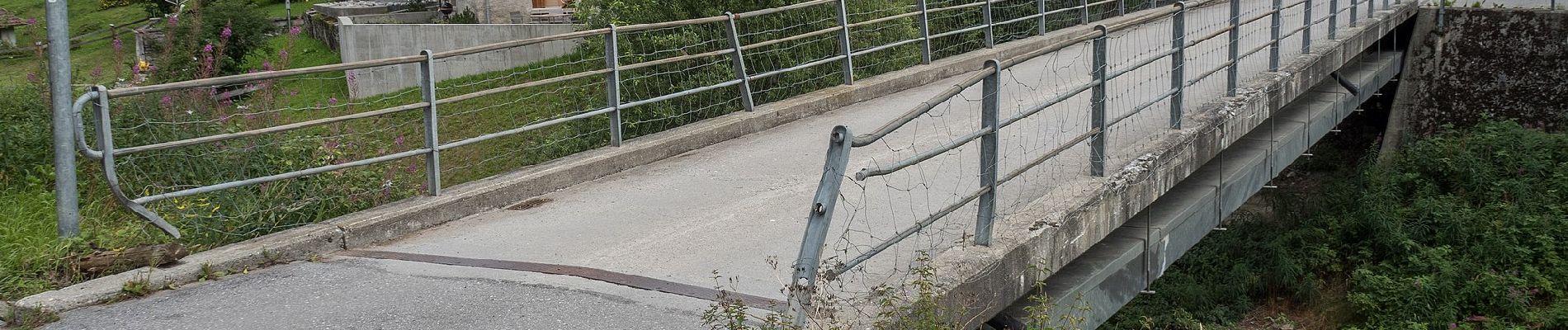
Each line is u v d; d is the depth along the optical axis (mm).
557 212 6703
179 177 7000
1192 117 8102
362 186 7281
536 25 18938
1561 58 15078
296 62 23094
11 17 27297
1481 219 12867
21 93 8359
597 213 6641
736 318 4215
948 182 6934
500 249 5883
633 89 10789
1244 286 12422
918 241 5566
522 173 7230
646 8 11078
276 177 5984
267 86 9141
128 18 33844
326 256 5809
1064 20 15398
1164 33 13750
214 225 6352
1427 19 15938
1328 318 11961
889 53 12289
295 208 6590
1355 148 16812
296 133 8359
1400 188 14367
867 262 5227
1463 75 15805
